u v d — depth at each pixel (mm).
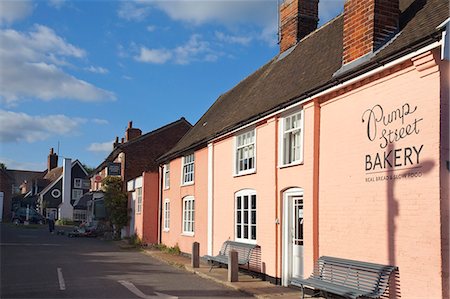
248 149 15000
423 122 8258
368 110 9617
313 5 17672
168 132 33781
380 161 9195
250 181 14523
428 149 8109
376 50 10078
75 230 35438
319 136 11211
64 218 60781
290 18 17766
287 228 12625
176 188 22297
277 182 12945
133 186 29594
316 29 16156
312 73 12883
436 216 7852
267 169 13461
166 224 24172
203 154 18719
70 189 64188
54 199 64500
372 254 9227
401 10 10992
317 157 11195
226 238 16047
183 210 21172
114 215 31172
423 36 7977
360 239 9586
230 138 16188
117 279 13500
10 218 65438
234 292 11867
